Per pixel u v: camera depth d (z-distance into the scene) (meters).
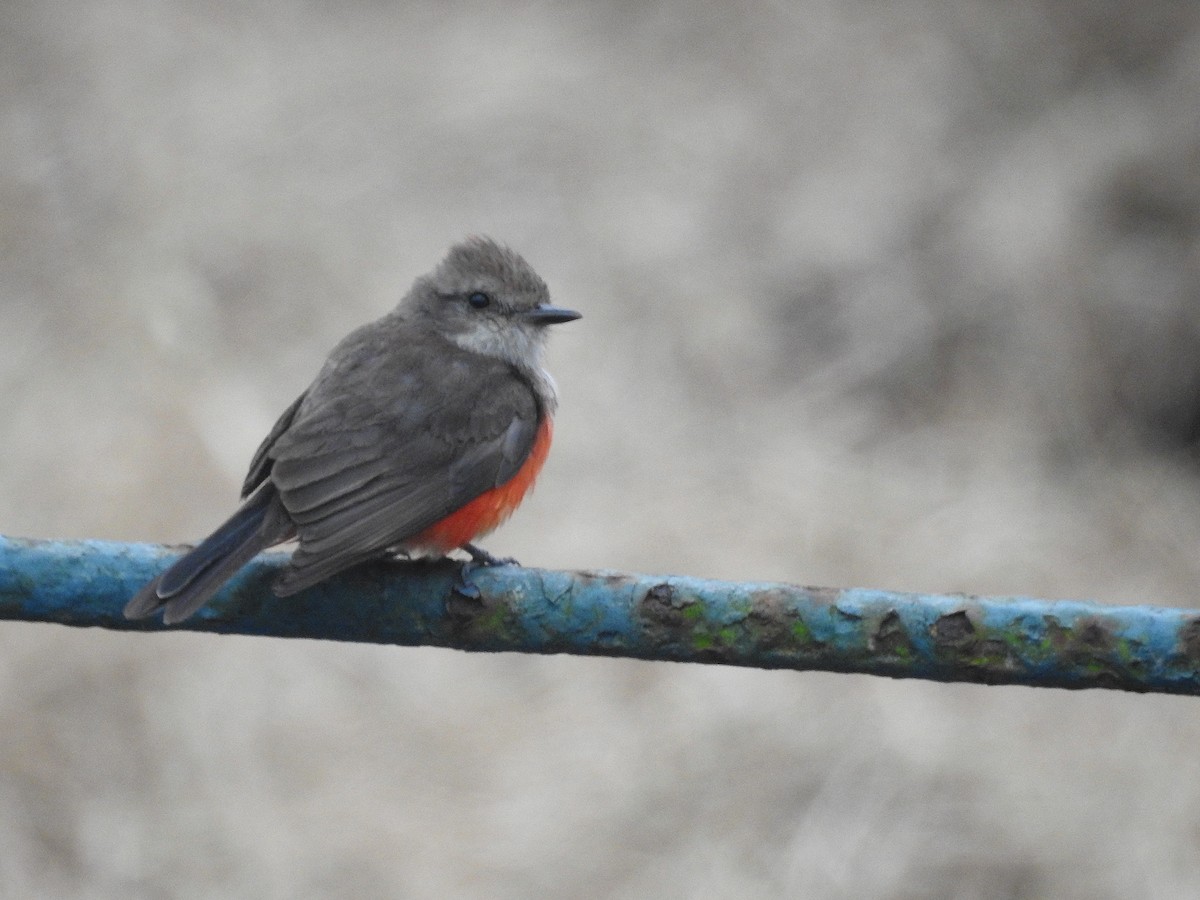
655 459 13.47
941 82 17.86
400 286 15.24
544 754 10.73
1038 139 16.50
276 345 14.34
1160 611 4.17
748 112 18.08
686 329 14.94
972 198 15.95
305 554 4.71
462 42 19.45
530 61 18.97
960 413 14.55
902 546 12.91
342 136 17.41
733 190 17.03
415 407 6.20
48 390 13.20
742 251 16.17
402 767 10.64
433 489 6.12
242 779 10.51
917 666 4.30
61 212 15.64
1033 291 15.03
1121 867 10.45
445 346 6.73
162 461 12.34
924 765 10.80
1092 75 17.41
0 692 10.71
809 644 4.34
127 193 15.79
